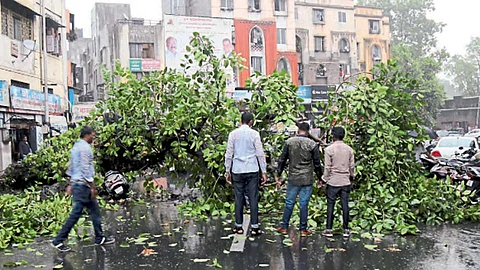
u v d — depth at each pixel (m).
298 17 43.69
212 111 10.30
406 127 10.09
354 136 9.74
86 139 7.45
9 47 20.86
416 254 6.80
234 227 8.26
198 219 9.51
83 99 45.62
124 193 12.35
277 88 9.82
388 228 8.09
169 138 10.85
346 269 6.16
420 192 9.09
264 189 10.08
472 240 7.61
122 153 12.14
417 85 10.03
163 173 12.37
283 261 6.54
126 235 8.24
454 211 9.04
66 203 9.78
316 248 7.16
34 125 21.98
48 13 25.66
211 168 10.03
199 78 10.38
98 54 43.44
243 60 10.62
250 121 8.07
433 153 20.66
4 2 20.61
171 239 7.89
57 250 7.26
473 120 61.78
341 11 45.47
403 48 51.31
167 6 44.75
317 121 10.12
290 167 7.91
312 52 44.25
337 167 7.80
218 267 6.28
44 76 23.62
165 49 35.56
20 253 7.14
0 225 7.84
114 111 11.76
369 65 48.75
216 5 38.88
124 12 45.09
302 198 7.91
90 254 7.03
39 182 13.84
